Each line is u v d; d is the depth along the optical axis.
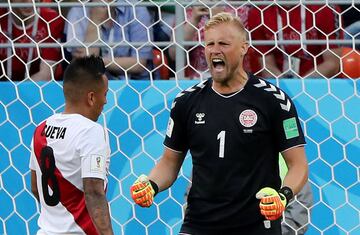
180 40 23.64
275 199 16.59
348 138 22.86
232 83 17.91
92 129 17.28
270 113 17.70
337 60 25.09
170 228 22.70
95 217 16.95
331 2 23.53
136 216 22.77
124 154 22.98
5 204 22.92
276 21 25.17
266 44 23.23
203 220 18.05
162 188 18.48
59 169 17.33
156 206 22.78
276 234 17.92
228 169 17.75
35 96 23.31
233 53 17.61
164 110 23.08
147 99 23.16
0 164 23.09
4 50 24.98
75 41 24.38
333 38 25.67
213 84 18.09
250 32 23.39
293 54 24.12
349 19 26.62
